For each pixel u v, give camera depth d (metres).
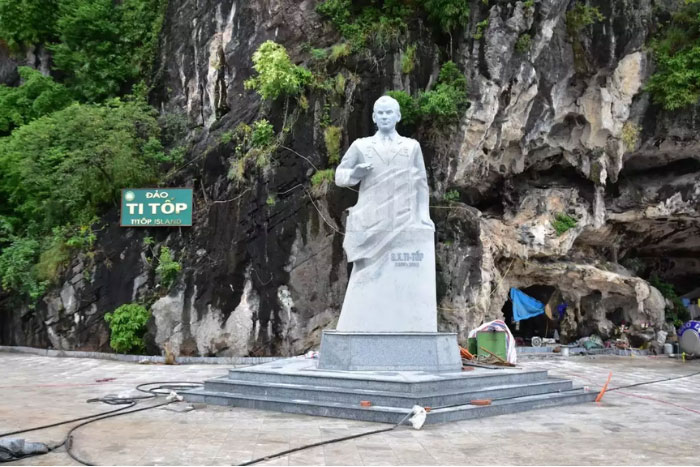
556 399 11.09
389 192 12.29
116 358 20.25
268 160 20.77
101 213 22.88
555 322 25.92
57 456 7.07
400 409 8.98
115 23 25.91
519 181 24.89
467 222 21.50
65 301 21.69
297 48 22.09
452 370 11.48
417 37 21.48
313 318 19.98
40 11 26.41
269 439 7.86
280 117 21.12
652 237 27.56
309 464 6.64
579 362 21.02
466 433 8.32
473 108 21.09
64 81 26.41
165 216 21.48
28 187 23.80
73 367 17.80
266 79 20.50
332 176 20.17
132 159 22.36
